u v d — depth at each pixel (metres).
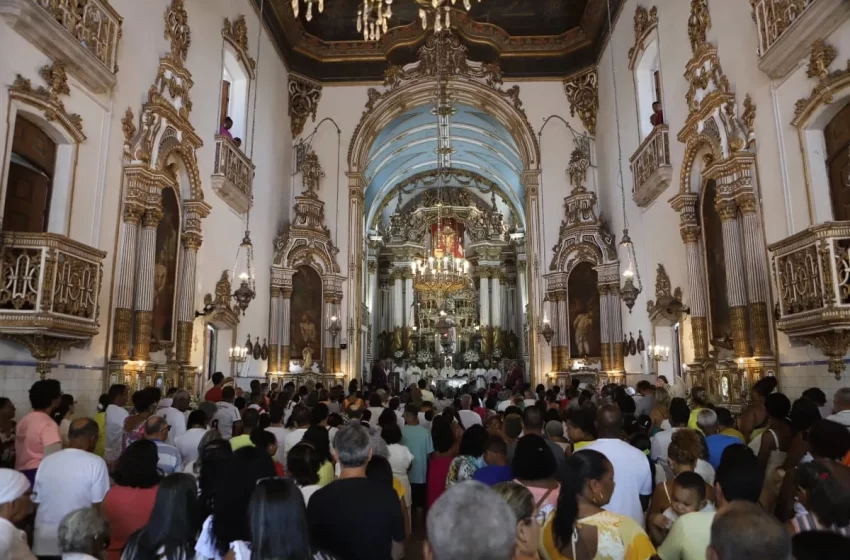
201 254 13.41
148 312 10.47
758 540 1.85
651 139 14.21
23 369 7.70
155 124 10.94
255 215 16.97
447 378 33.72
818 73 8.11
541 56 20.81
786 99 9.09
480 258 36.16
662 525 3.69
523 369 32.91
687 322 12.97
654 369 14.98
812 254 7.57
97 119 9.52
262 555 2.58
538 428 5.30
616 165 17.97
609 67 18.69
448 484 5.04
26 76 7.93
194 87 13.24
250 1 16.83
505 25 20.98
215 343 14.95
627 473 4.04
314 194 19.66
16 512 3.26
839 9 7.60
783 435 5.25
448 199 36.53
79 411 8.90
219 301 14.14
